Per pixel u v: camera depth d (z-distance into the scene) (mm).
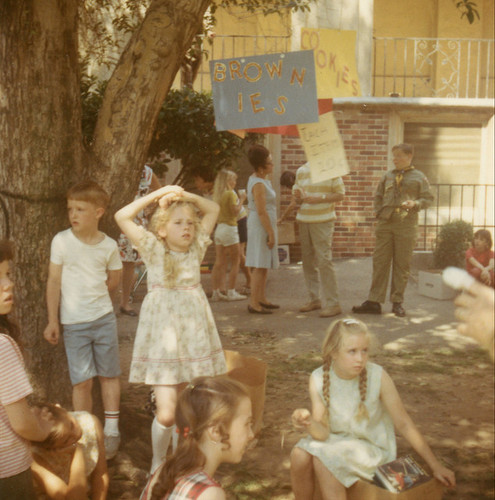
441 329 7789
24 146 4141
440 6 14562
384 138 11742
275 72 4781
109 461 4277
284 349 7066
